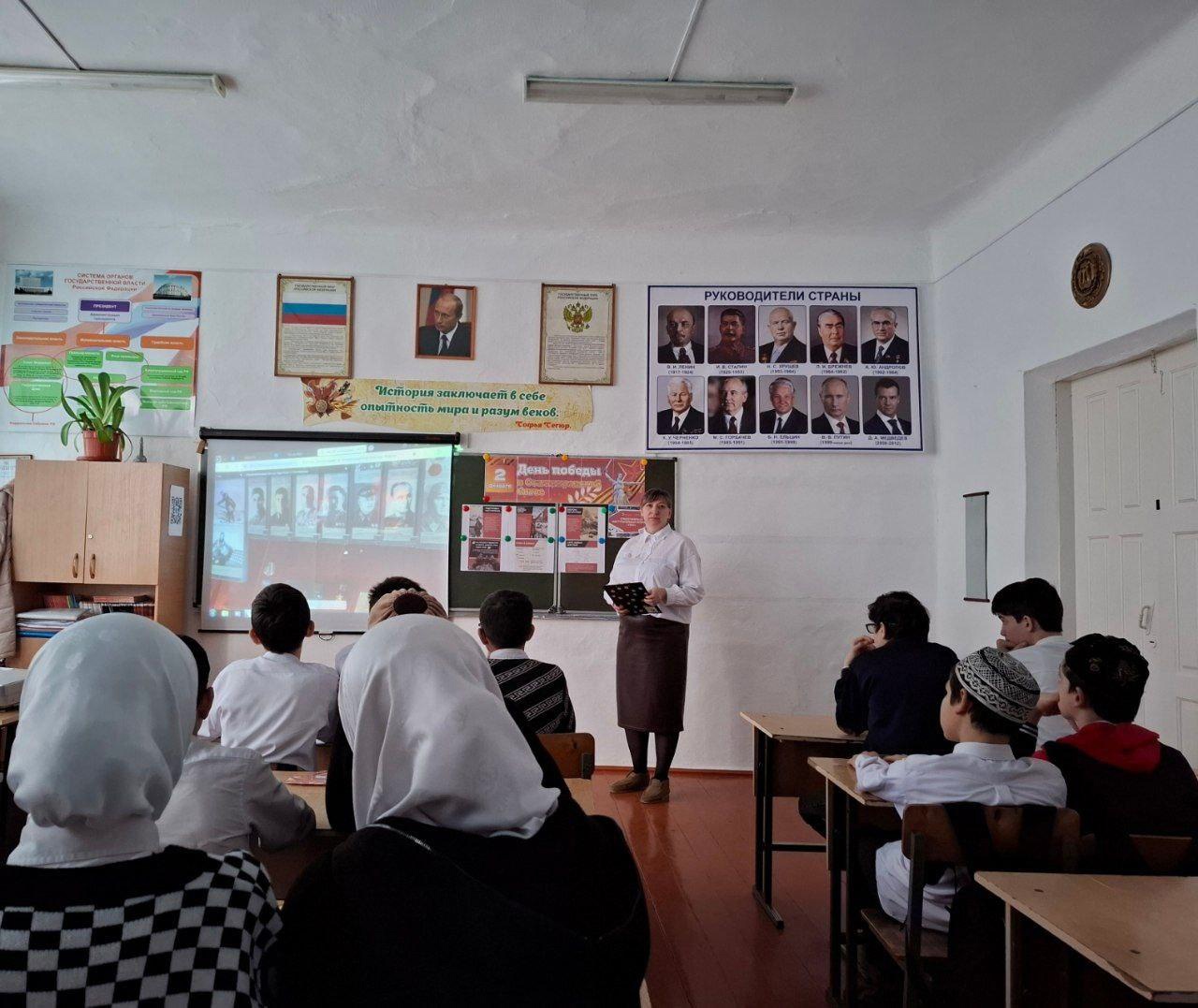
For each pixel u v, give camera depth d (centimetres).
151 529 485
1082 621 433
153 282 536
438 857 97
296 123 420
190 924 90
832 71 370
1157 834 193
